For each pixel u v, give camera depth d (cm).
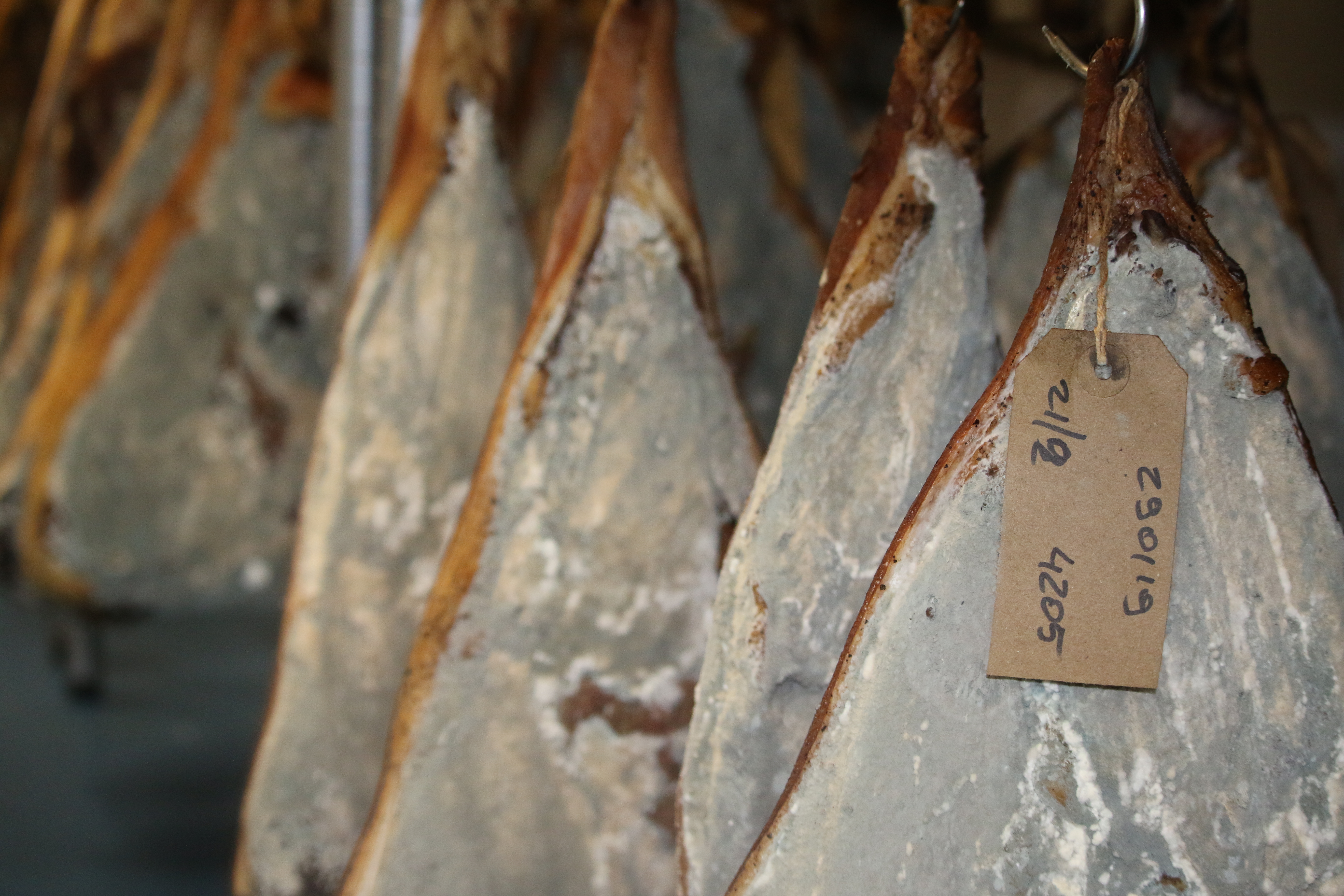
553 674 80
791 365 115
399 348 92
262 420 146
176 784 170
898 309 70
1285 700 63
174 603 146
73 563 140
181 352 143
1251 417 63
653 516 79
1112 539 62
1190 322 63
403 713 80
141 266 141
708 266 80
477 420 93
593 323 78
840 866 63
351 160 114
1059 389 62
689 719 81
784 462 70
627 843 81
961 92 70
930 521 63
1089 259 62
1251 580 63
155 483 143
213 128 143
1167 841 63
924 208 70
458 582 79
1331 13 177
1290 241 89
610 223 79
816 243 115
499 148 93
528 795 80
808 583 70
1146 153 63
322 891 94
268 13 142
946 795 63
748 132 112
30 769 172
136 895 140
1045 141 96
